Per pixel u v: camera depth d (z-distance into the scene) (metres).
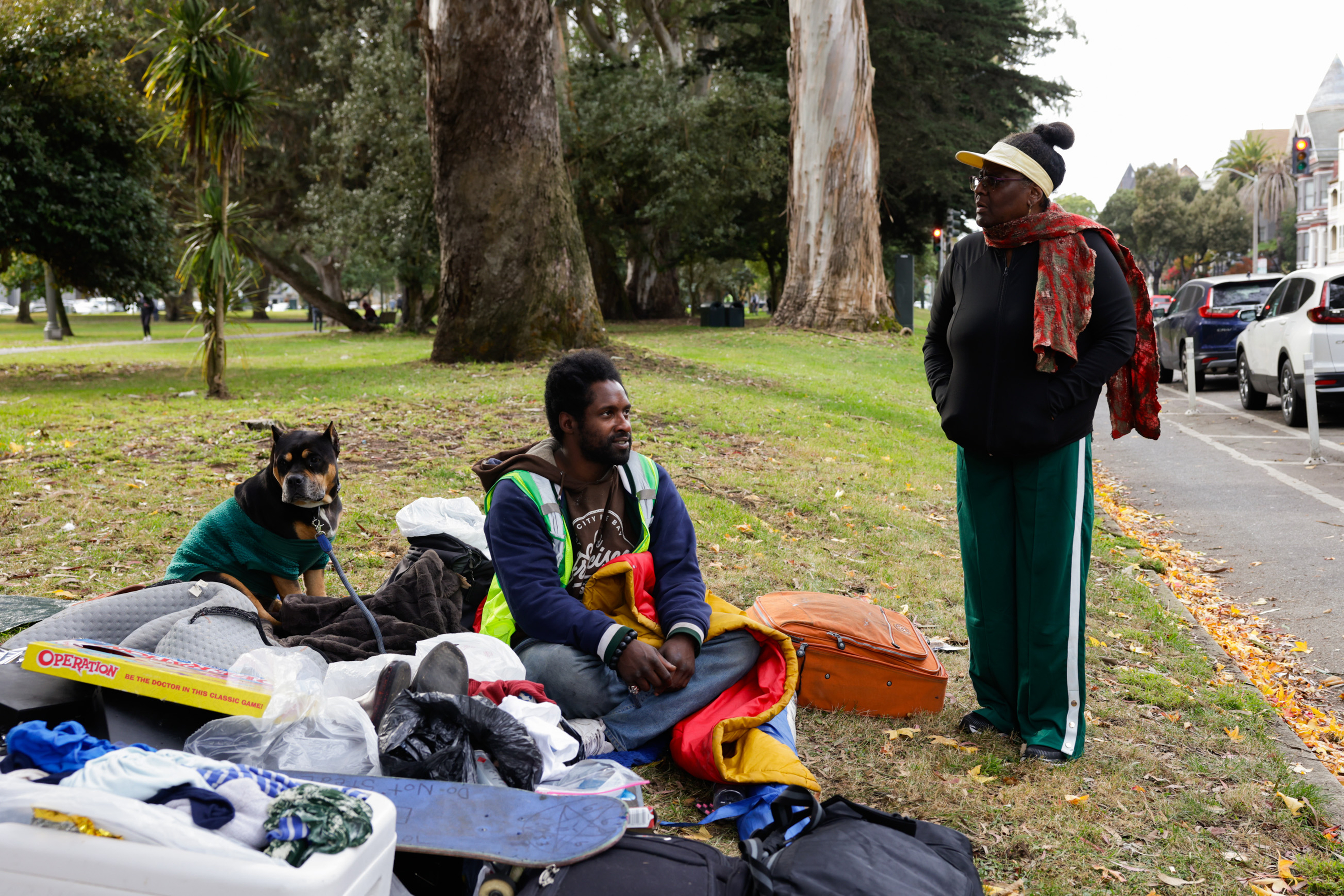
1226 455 11.07
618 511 3.54
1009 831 3.13
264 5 34.12
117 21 18.48
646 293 42.22
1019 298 3.52
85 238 17.55
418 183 28.80
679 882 2.20
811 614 3.99
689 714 3.34
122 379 16.39
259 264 33.75
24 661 2.39
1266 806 3.34
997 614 3.78
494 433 9.38
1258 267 64.50
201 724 2.71
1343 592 6.12
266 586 4.10
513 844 2.21
